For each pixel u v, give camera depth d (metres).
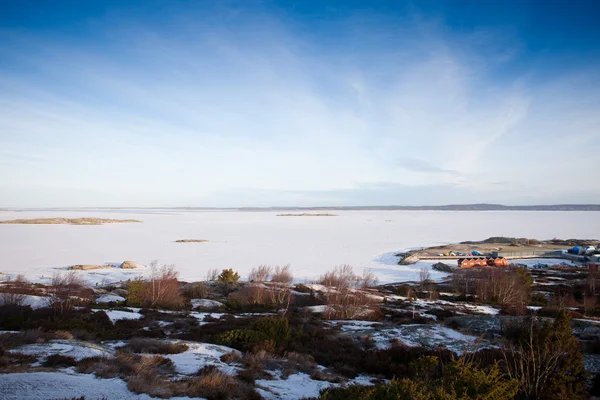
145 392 9.77
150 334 20.17
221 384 11.29
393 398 8.48
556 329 12.64
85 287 40.69
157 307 34.62
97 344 16.66
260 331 20.09
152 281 38.44
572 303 41.44
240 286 50.38
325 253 103.44
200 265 82.12
